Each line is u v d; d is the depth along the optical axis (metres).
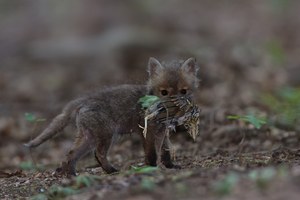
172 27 33.69
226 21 34.97
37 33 36.28
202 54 22.00
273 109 16.94
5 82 26.12
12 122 18.09
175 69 11.63
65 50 31.28
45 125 12.41
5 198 10.09
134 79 12.90
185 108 11.37
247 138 14.26
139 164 12.18
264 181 7.68
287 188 7.54
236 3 38.06
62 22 37.34
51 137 11.62
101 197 8.37
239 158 11.53
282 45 30.00
